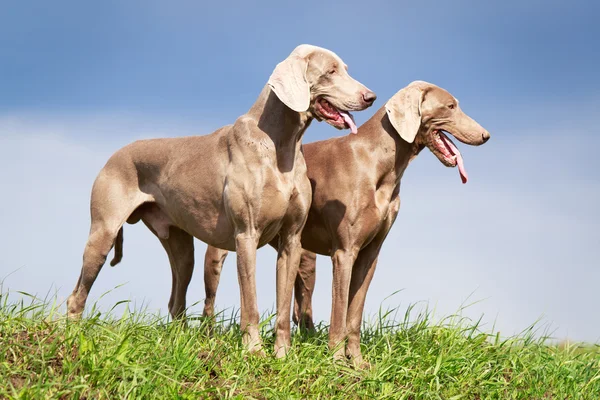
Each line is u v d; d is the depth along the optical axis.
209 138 6.10
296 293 7.04
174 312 6.80
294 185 5.64
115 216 6.35
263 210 5.52
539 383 5.79
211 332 5.77
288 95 5.45
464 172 6.09
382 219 5.96
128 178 6.42
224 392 4.51
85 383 4.02
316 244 6.30
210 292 7.10
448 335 6.24
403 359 5.59
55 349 4.36
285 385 4.87
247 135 5.61
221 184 5.80
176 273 6.85
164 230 6.52
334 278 5.88
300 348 5.72
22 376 4.09
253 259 5.55
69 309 6.42
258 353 5.33
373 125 6.05
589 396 5.71
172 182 6.18
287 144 5.64
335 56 5.75
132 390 4.05
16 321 4.75
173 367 4.52
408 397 5.22
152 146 6.41
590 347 6.71
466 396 5.37
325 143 6.34
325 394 4.95
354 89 5.62
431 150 6.17
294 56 5.62
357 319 6.01
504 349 6.32
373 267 6.17
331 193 5.98
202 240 6.20
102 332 4.76
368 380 5.13
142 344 4.71
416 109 5.95
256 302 5.51
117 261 6.77
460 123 6.07
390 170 5.96
